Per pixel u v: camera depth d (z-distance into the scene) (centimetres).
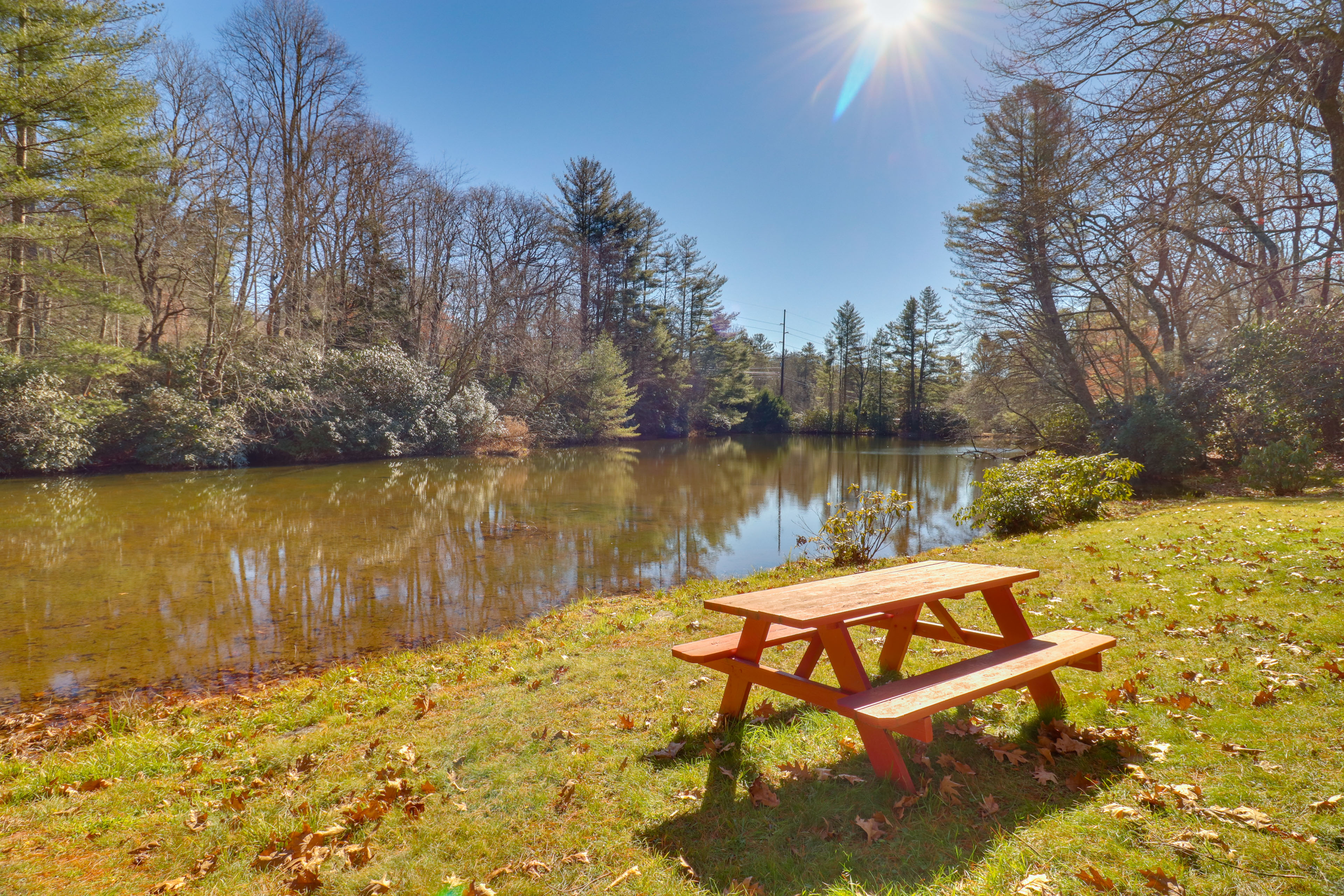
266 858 233
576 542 1020
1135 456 1503
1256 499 1000
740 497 1559
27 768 340
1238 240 1027
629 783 262
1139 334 2064
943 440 4719
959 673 259
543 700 363
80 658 541
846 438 5138
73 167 1627
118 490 1499
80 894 221
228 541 997
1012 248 2105
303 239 2625
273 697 448
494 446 2855
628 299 4481
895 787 240
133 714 424
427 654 522
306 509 1294
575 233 4200
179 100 2234
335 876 218
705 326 5203
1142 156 645
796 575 730
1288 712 273
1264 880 174
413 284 3158
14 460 1641
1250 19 609
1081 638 305
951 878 189
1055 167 763
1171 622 414
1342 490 1011
